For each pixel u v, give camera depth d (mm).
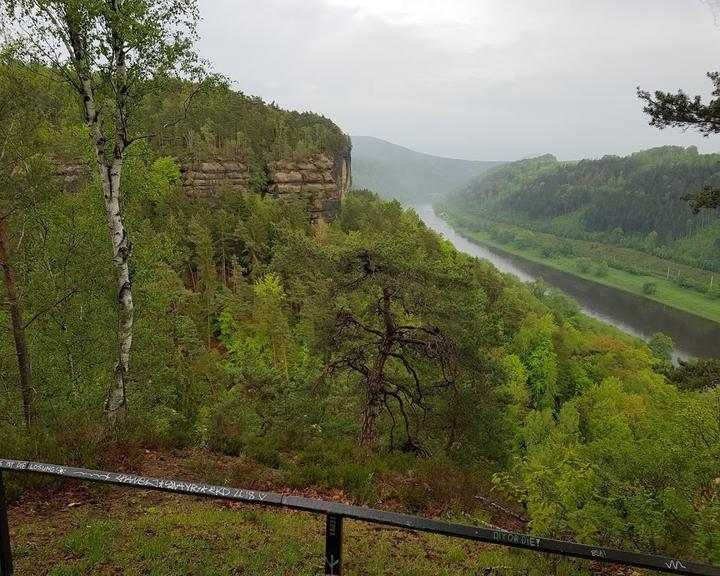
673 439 9742
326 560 3480
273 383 28250
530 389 63656
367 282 16281
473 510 9445
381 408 18344
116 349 14727
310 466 9938
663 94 12336
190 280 67188
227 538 6238
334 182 121625
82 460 8250
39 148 13766
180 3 12172
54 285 14984
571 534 7648
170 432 10938
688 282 178250
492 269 134000
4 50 11375
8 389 14219
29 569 5023
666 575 6793
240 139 116062
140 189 17828
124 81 12305
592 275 197375
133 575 5051
